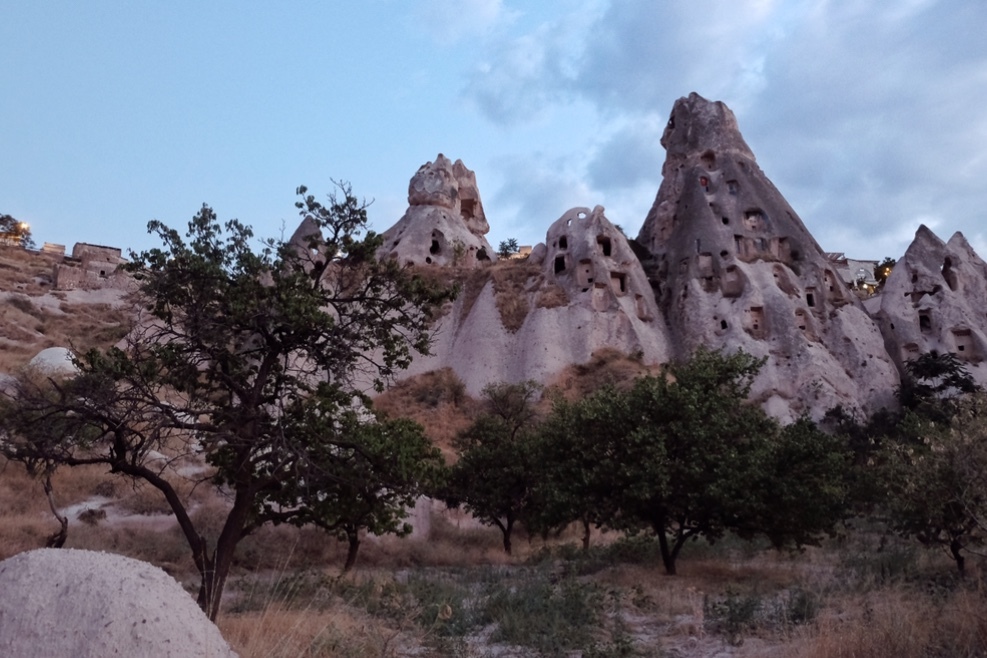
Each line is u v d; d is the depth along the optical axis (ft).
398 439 38.93
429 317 38.24
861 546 68.13
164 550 57.47
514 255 314.55
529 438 86.38
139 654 14.60
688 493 57.57
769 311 192.85
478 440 97.55
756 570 57.72
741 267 201.46
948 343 193.57
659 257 220.02
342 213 35.99
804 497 57.98
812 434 65.00
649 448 58.03
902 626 23.76
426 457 44.39
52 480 68.18
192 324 34.17
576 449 63.72
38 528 55.67
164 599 15.94
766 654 28.37
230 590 45.27
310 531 69.31
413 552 73.00
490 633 33.73
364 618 34.55
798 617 34.12
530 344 187.32
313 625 27.68
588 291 194.70
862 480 75.61
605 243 208.54
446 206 244.63
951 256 212.64
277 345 35.14
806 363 181.16
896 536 71.05
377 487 37.88
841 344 191.01
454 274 214.90
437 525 91.91
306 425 35.50
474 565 69.77
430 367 191.83
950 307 198.49
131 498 67.77
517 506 84.64
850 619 26.91
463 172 275.80
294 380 35.88
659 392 61.21
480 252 246.47
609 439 62.49
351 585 44.37
